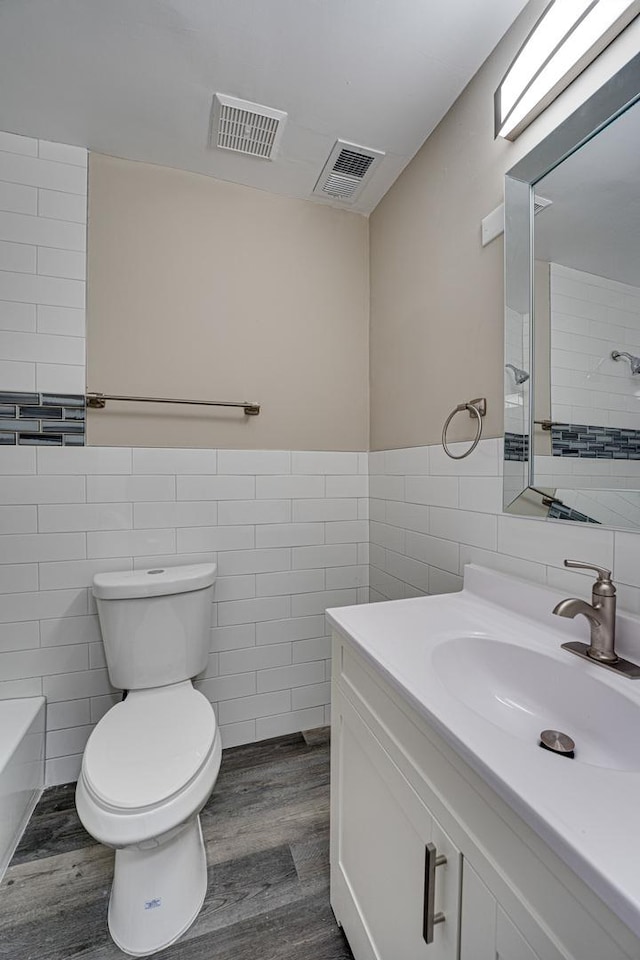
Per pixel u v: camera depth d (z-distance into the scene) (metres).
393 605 1.13
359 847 0.92
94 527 1.59
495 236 1.21
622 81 0.86
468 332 1.32
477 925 0.56
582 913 0.41
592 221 0.95
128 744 1.14
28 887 1.18
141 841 0.94
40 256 1.53
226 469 1.76
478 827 0.56
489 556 1.23
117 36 1.16
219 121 1.45
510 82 1.09
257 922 1.08
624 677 0.74
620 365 0.88
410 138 1.53
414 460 1.61
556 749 0.72
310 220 1.88
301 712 1.87
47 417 1.55
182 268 1.70
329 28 1.14
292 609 1.86
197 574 1.55
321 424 1.90
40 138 1.53
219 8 1.09
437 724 0.62
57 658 1.56
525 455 1.10
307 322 1.88
